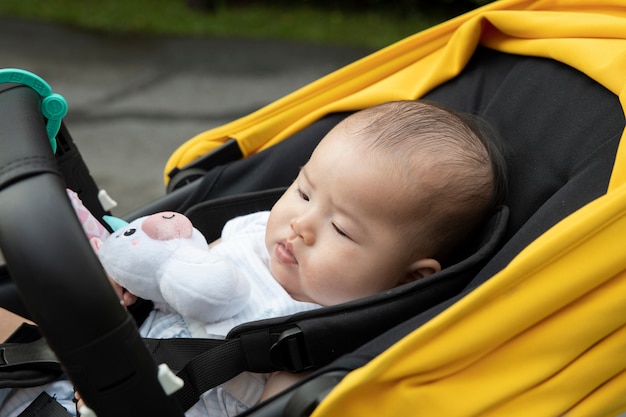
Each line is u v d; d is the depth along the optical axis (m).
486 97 1.43
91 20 6.04
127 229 1.17
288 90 4.62
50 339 0.74
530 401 0.89
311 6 6.61
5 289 1.33
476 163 1.19
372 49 5.50
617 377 0.92
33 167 0.79
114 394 0.77
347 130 1.22
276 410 0.89
